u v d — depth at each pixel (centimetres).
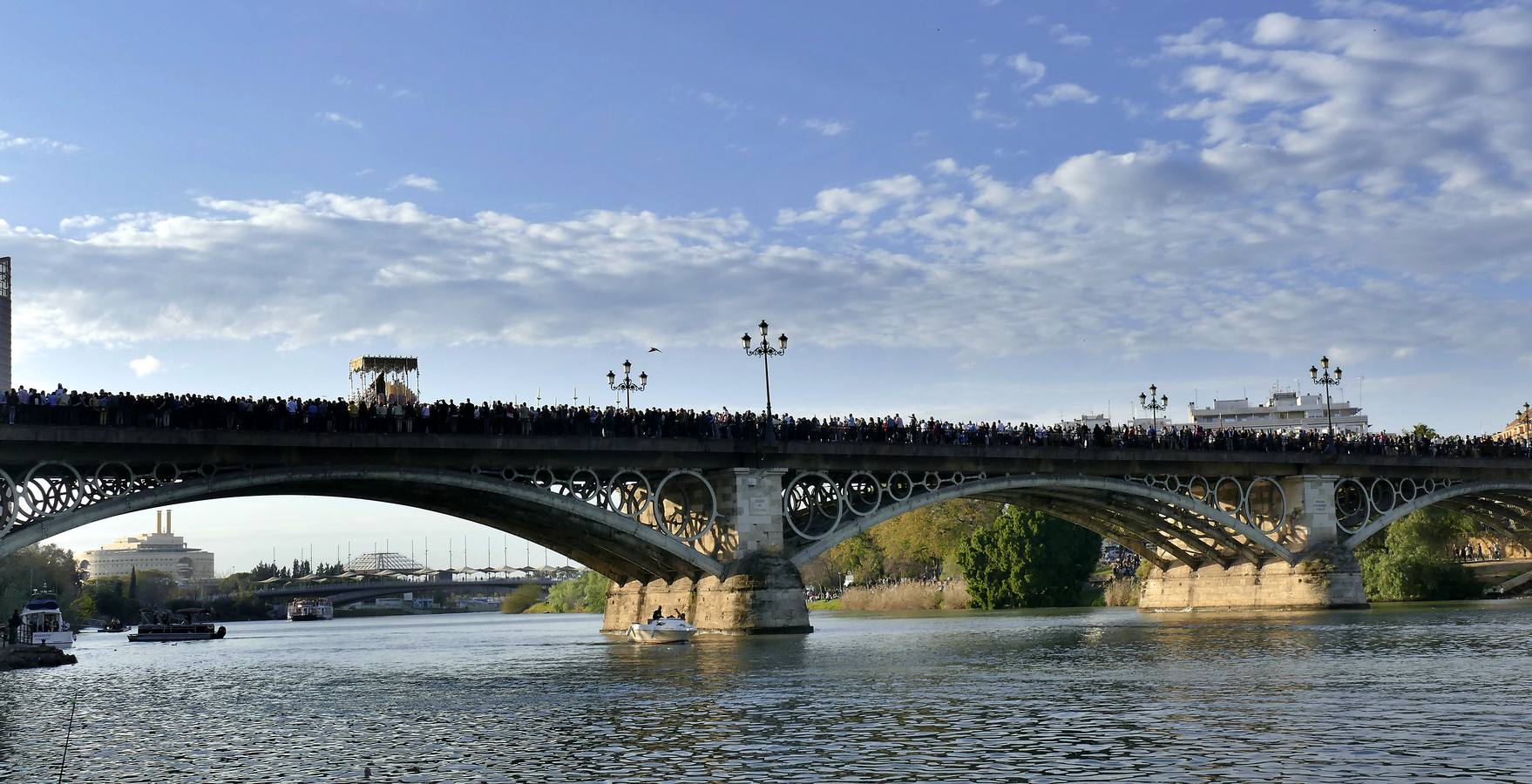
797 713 3653
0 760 3172
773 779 2673
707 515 7456
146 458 5866
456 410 6506
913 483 7775
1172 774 2606
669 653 6241
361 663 6806
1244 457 8756
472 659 6750
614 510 6931
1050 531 13538
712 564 7206
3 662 6744
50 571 19688
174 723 3888
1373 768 2608
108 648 10406
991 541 13725
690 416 7138
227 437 5909
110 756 3219
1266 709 3506
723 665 5384
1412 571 11250
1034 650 5953
